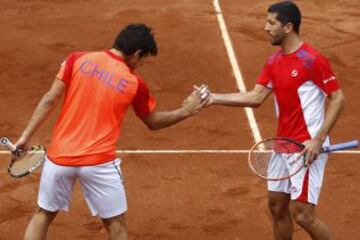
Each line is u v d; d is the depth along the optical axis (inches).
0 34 1315.2
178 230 736.3
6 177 829.8
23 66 1189.1
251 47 1293.1
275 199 636.1
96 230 733.3
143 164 871.1
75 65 588.1
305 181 603.5
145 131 959.0
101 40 1309.1
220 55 1254.3
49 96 589.3
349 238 726.5
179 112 618.5
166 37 1320.1
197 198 795.4
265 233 732.7
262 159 658.2
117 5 1481.3
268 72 626.2
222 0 1523.1
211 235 729.0
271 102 1058.1
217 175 847.1
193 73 1181.1
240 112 1024.2
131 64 598.2
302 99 599.8
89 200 598.2
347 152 905.5
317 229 618.2
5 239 714.2
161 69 1186.6
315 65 591.8
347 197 802.2
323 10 1485.0
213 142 936.3
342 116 1031.0
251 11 1465.3
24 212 762.2
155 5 1485.0
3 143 587.2
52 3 1486.2
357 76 1189.7
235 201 789.9
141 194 801.6
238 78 1168.8
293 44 602.9
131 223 746.2
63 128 586.6
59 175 583.2
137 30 590.6
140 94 591.8
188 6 1482.5
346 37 1355.8
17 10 1443.2
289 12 595.8
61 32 1336.1
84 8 1461.6
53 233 725.3
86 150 577.9
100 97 578.9
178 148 916.0
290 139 600.4
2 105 1045.2
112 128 585.3
